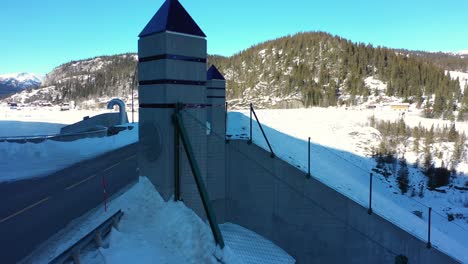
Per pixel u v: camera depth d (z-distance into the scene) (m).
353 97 122.81
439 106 98.19
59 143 21.89
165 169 7.62
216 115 11.70
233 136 12.51
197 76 8.16
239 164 11.88
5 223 8.27
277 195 11.73
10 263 5.97
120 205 7.43
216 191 11.48
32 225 8.04
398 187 39.44
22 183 13.01
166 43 7.59
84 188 11.80
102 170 15.29
